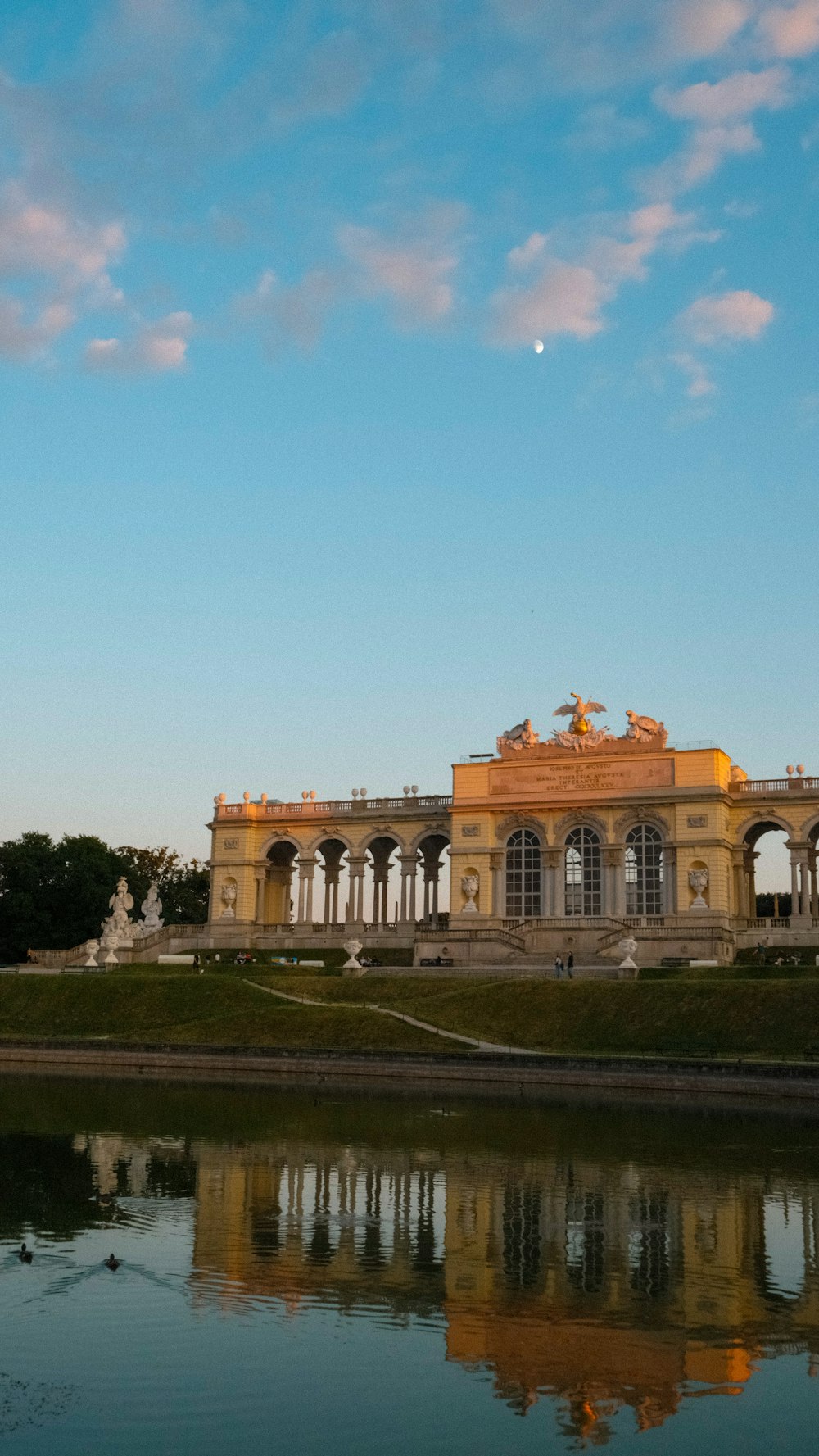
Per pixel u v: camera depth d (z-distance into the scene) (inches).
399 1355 909.8
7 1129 1887.3
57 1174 1530.5
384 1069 2701.8
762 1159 1656.0
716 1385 861.8
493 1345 933.8
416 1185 1486.2
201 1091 2421.3
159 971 4217.5
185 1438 769.6
